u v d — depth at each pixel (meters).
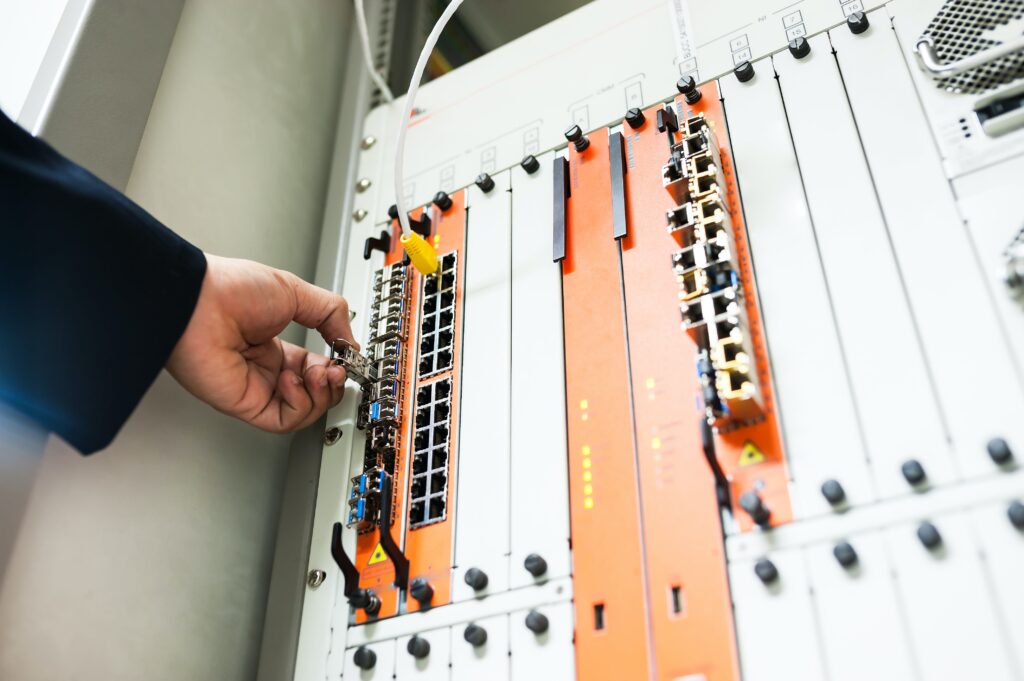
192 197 1.82
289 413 1.63
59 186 1.26
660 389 1.36
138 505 1.50
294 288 1.61
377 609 1.47
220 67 2.02
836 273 1.30
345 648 1.47
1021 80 1.26
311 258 2.15
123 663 1.40
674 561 1.21
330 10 2.56
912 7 1.46
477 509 1.45
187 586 1.54
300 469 1.72
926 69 1.38
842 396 1.21
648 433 1.33
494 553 1.39
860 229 1.31
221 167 1.93
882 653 1.03
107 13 1.68
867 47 1.48
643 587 1.22
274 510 1.79
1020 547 1.01
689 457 1.27
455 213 1.85
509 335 1.59
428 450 1.56
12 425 1.30
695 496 1.24
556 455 1.41
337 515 1.62
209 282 1.44
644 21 1.82
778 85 1.54
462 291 1.72
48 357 1.22
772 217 1.40
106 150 1.58
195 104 1.90
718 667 1.12
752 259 1.38
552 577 1.31
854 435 1.17
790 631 1.09
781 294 1.32
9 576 1.27
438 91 2.12
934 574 1.04
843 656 1.05
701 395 1.31
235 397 1.53
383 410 1.64
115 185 1.58
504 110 1.94
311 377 1.64
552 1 2.46
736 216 1.43
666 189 1.46
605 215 1.60
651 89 1.71
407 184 2.00
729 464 1.24
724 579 1.17
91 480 1.43
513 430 1.48
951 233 1.24
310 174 2.24
